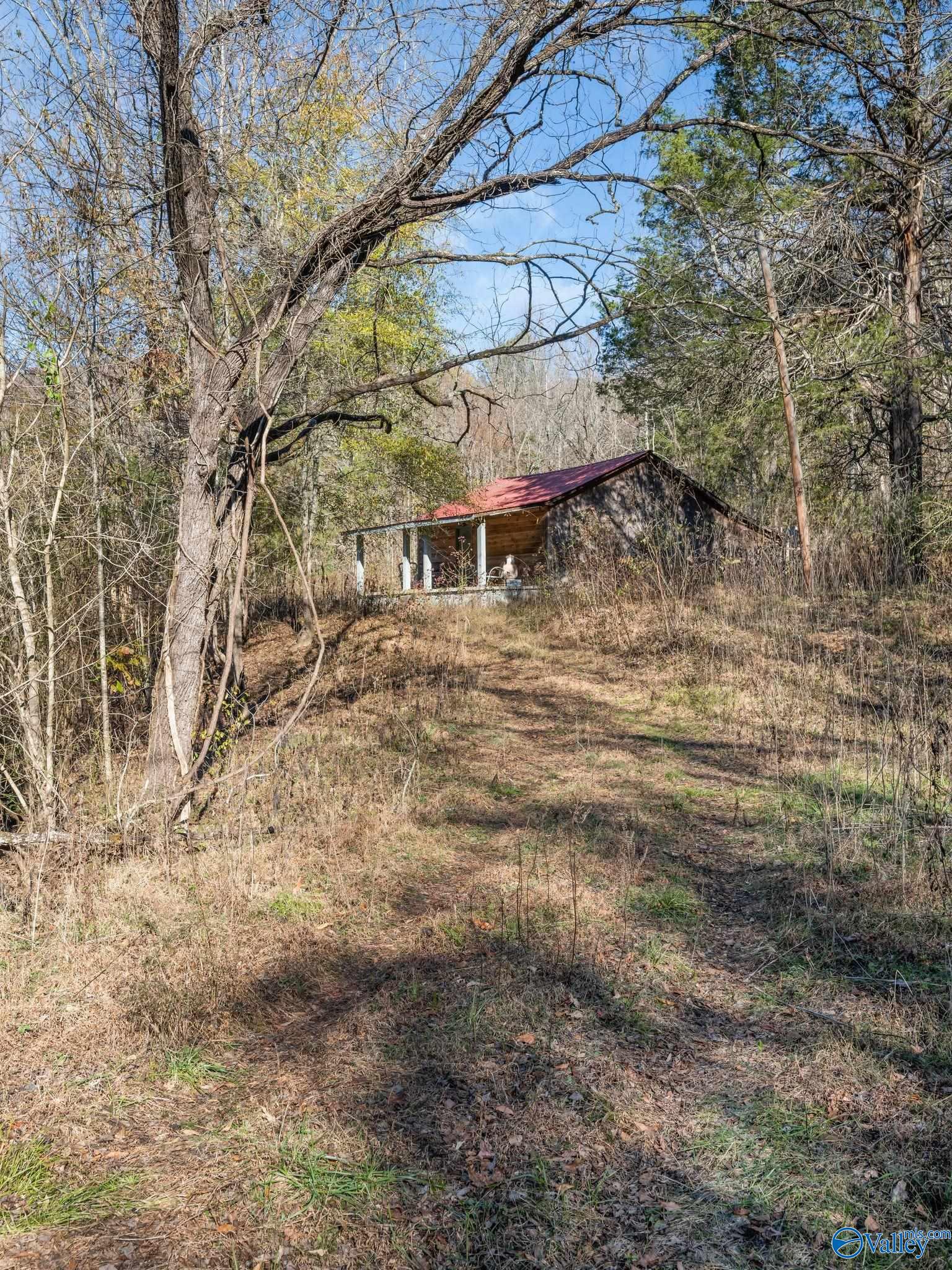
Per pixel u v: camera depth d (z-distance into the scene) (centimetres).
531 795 761
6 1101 342
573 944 447
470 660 1441
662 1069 361
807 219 1455
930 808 614
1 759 623
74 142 643
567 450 4397
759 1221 279
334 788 746
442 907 524
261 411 712
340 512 2262
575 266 680
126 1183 295
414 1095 343
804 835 604
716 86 1268
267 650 1680
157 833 598
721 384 1789
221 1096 349
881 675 1018
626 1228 278
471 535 2316
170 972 438
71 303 621
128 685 822
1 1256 262
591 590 1680
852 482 1930
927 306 1605
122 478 774
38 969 447
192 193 687
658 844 625
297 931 490
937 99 1254
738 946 470
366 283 1161
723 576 1598
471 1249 269
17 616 632
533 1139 317
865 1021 386
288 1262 263
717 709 1023
